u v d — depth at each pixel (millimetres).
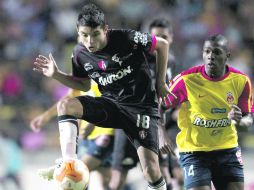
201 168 15945
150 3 45469
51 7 45562
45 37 44031
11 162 30594
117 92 15570
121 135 20000
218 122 16078
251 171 32281
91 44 14727
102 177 21203
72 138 14266
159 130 16172
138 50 15328
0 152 30641
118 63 15250
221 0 46719
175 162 20844
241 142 36500
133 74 15383
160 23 19953
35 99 39469
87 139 20781
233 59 42875
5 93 39344
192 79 16219
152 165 15523
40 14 45344
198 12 45688
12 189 31578
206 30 44250
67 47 42906
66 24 44562
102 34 14750
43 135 37938
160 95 15930
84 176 13508
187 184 15914
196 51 42406
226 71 16234
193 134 16188
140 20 44188
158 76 15789
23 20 45219
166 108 16562
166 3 45906
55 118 38406
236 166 16141
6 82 39500
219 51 15703
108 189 21109
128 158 20078
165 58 15625
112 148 20672
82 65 15773
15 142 32094
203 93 16109
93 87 19969
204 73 16188
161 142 16234
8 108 38688
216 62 15773
